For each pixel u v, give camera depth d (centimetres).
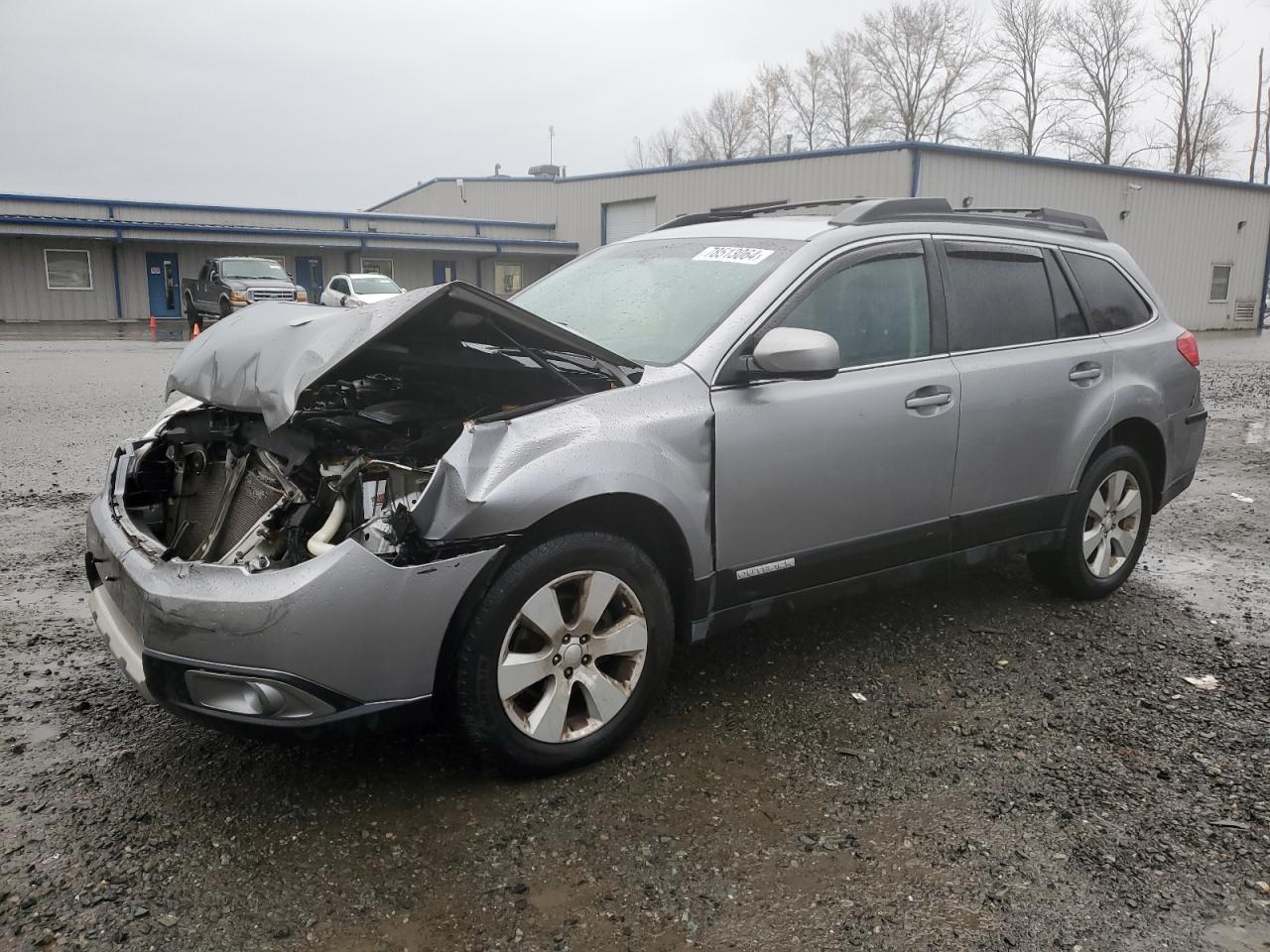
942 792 318
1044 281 463
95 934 248
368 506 305
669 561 351
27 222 3256
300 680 278
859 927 254
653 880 272
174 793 314
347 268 3834
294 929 252
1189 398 519
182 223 3544
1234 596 516
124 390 1373
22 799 310
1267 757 342
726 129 6316
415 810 305
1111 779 326
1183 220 2970
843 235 395
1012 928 253
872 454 384
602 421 322
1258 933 252
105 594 356
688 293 391
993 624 468
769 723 364
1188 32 5116
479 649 301
